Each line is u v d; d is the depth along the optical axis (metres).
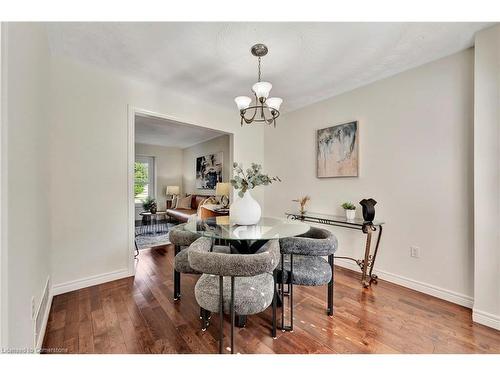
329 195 3.05
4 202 0.81
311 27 1.68
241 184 1.90
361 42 1.87
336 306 1.93
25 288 1.10
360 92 2.71
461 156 1.97
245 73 2.41
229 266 1.10
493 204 1.65
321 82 2.61
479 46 1.71
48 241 1.86
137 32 1.78
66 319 1.70
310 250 1.55
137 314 1.78
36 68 1.42
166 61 2.20
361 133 2.70
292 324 1.60
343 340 1.49
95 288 2.23
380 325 1.66
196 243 1.42
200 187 6.23
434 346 1.44
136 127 4.75
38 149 1.47
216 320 1.71
